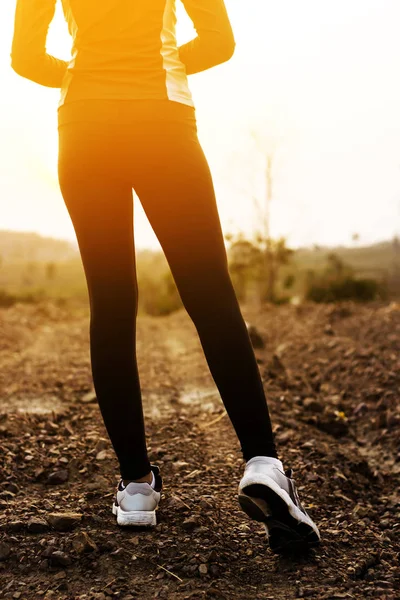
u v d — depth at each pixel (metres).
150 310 27.03
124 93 1.64
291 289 21.58
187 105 1.70
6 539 1.84
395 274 21.44
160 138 1.64
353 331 6.26
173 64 1.70
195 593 1.56
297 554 1.75
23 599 1.57
